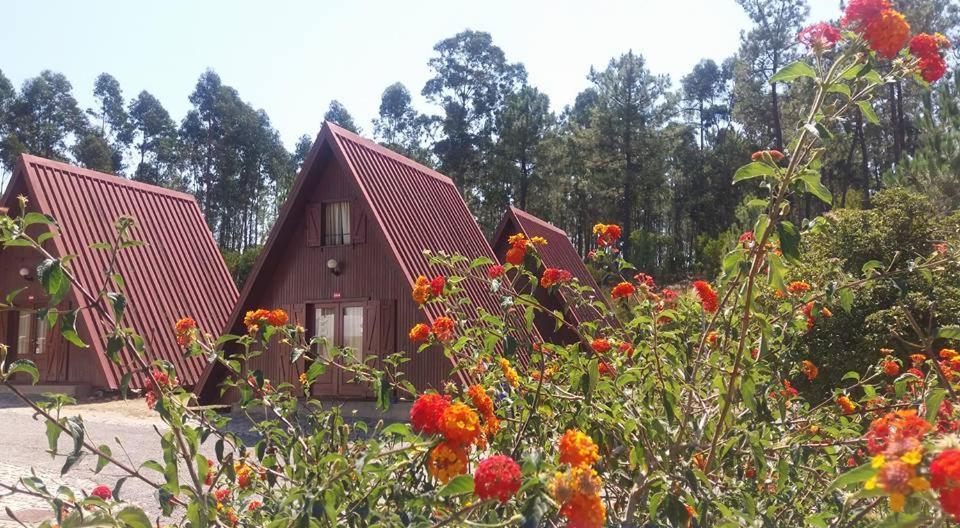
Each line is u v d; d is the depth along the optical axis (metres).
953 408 3.03
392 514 2.45
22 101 57.94
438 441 2.16
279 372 13.62
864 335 8.57
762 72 39.62
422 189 15.90
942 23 30.58
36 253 15.56
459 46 49.47
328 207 14.31
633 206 45.78
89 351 15.12
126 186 17.84
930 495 1.52
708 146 55.38
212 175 62.06
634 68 42.84
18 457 8.41
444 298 4.30
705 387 3.80
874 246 10.04
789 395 4.30
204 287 17.88
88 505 2.57
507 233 18.81
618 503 3.28
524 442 3.39
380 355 13.25
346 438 3.20
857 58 2.79
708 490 2.97
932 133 20.22
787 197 2.94
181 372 15.51
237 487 3.64
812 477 3.60
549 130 47.28
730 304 3.70
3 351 2.54
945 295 8.00
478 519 2.26
